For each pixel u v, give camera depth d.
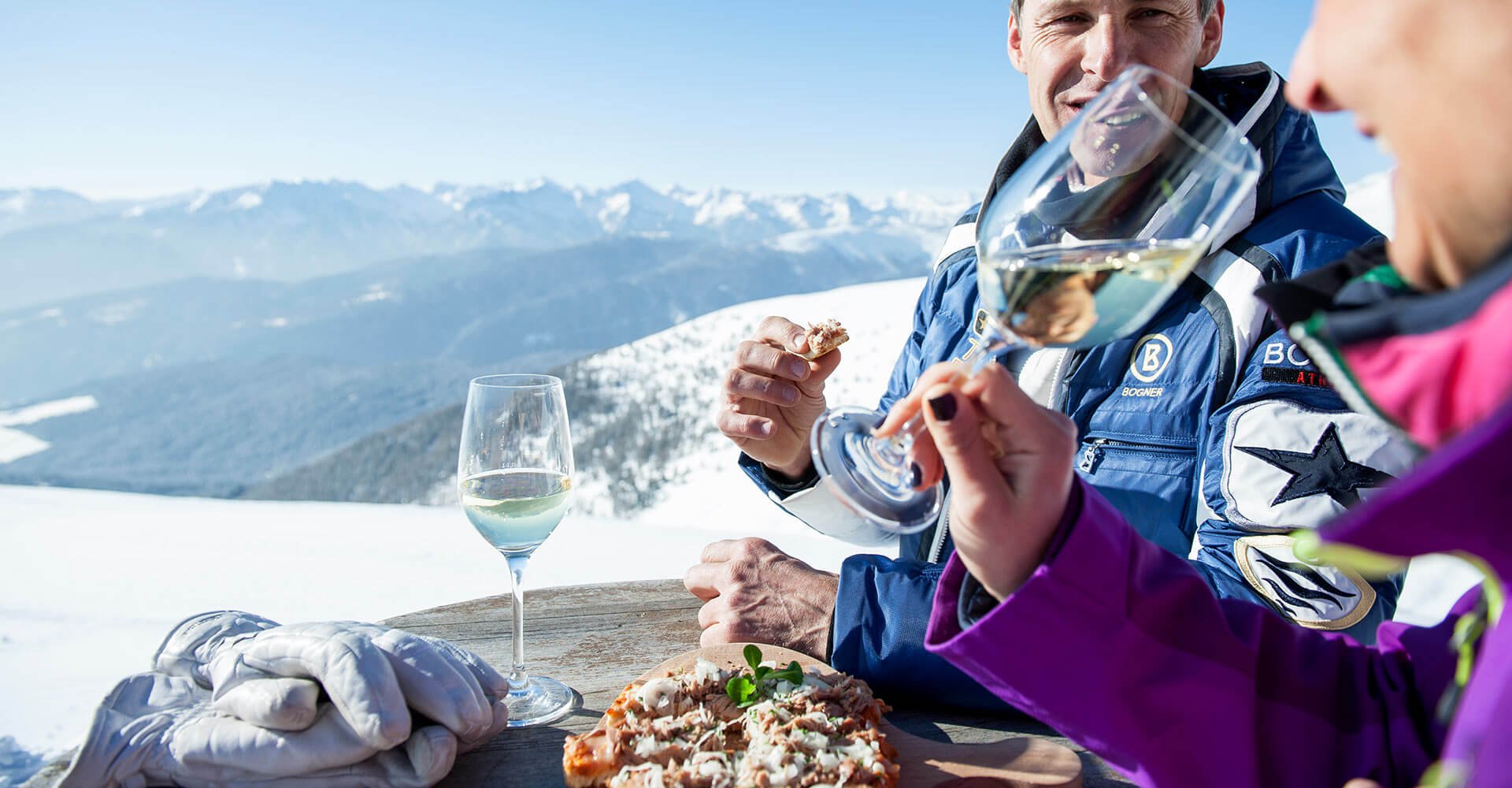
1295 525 1.08
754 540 1.33
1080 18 1.45
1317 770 0.72
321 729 0.90
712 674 1.05
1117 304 0.70
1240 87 1.48
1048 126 1.56
